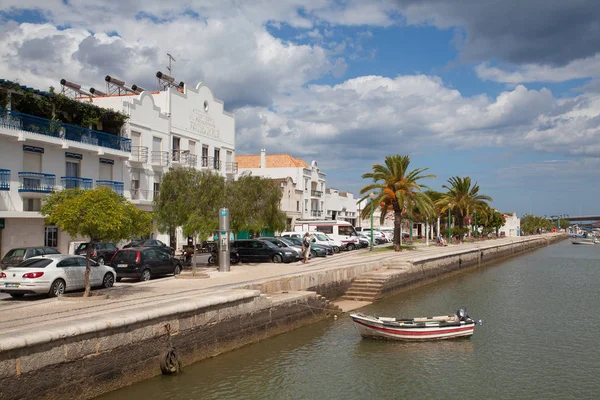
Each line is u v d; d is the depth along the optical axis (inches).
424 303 1218.6
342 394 575.2
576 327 943.7
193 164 1910.7
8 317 575.8
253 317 760.3
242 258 1450.5
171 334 595.2
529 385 621.9
